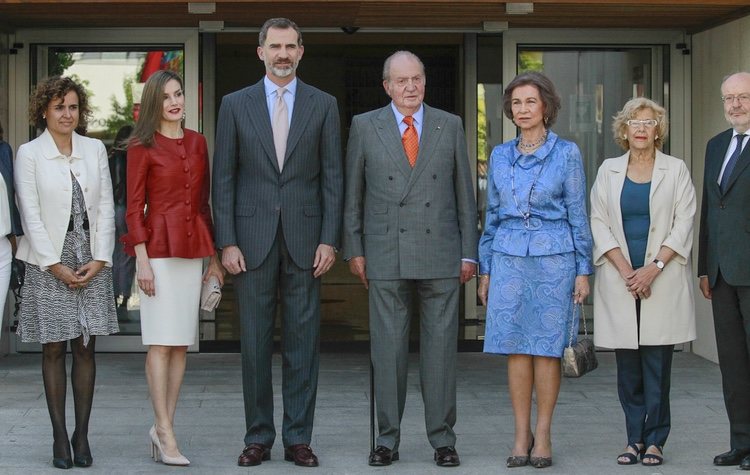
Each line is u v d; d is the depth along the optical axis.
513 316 5.54
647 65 9.15
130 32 8.75
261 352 5.61
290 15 8.25
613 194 5.68
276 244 5.54
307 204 5.57
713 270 5.61
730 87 5.51
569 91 9.16
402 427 6.46
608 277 5.68
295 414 5.65
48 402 5.55
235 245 5.54
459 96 10.73
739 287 5.51
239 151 5.57
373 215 5.60
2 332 8.75
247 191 5.57
